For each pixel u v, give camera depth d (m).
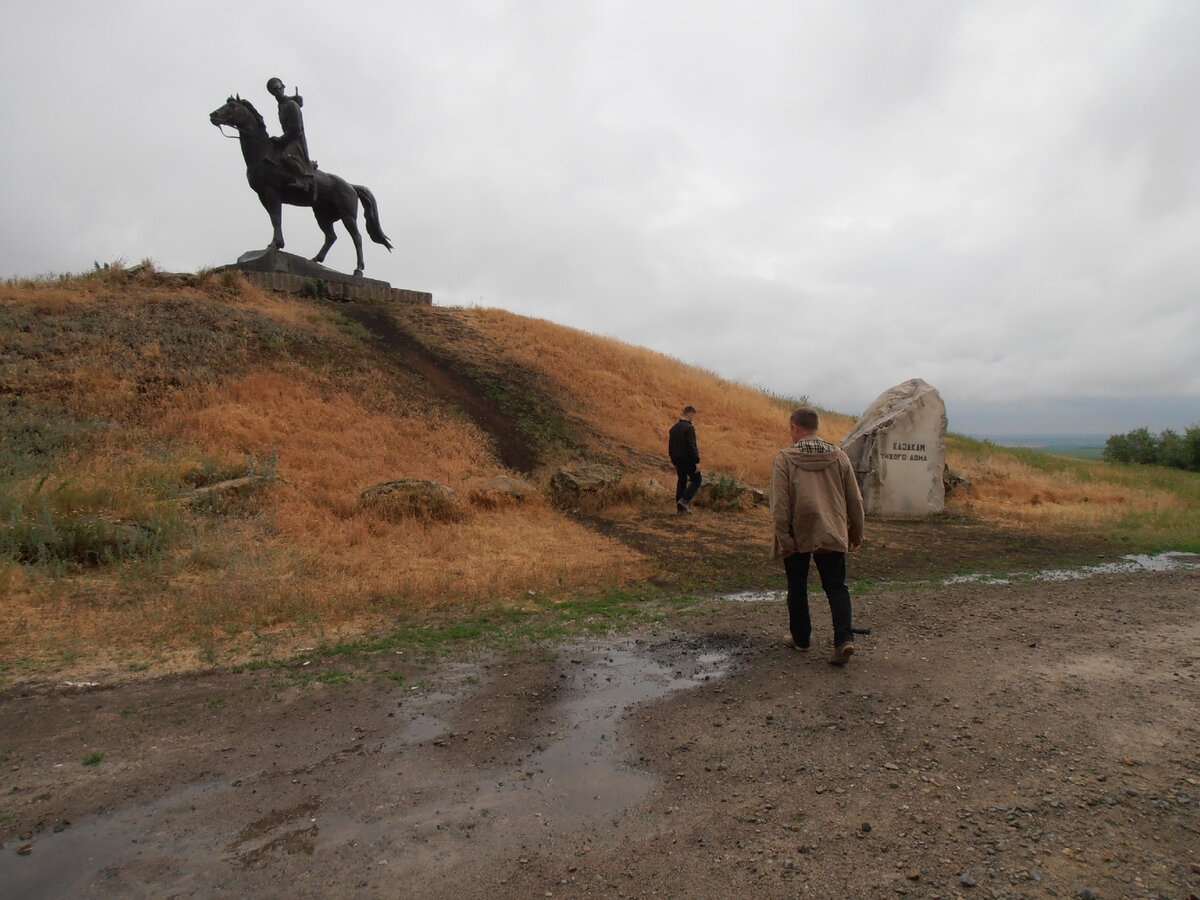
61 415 11.00
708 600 6.87
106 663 4.60
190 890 2.34
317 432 12.62
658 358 24.81
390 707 3.97
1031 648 4.91
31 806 2.87
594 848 2.60
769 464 16.62
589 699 4.10
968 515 13.50
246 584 6.45
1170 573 8.22
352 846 2.61
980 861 2.46
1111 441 33.72
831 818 2.77
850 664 4.60
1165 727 3.56
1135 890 2.28
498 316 23.33
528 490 11.48
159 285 17.38
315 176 20.81
